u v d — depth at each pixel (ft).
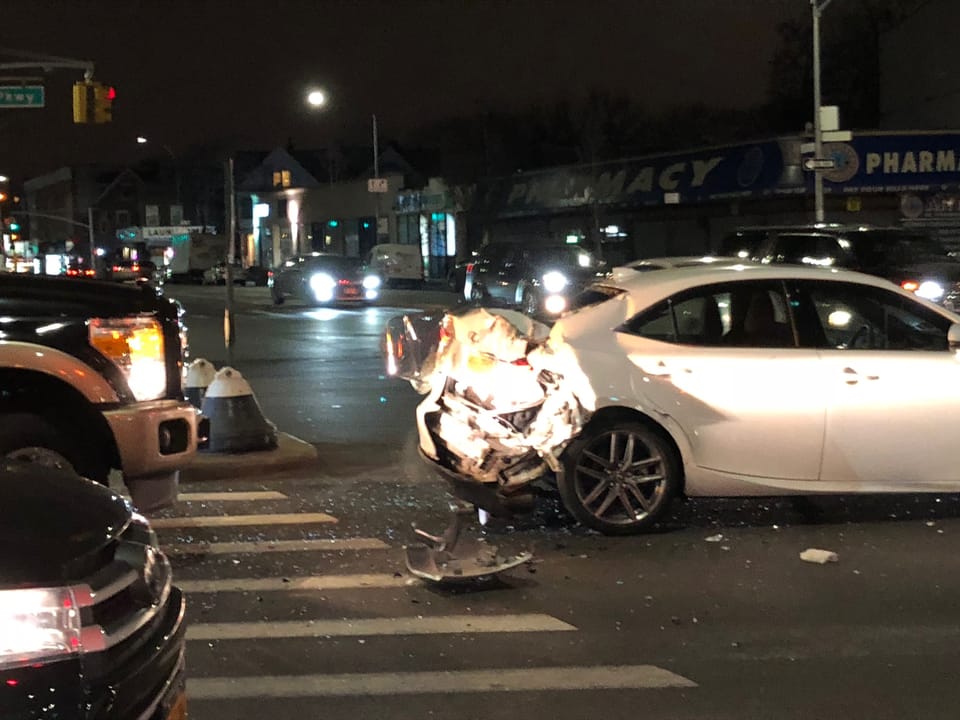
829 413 24.64
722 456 24.59
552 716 15.78
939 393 24.90
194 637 19.01
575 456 24.39
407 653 18.26
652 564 22.98
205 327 89.45
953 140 109.29
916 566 22.77
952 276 55.83
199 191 301.02
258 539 25.20
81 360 21.66
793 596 20.99
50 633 9.60
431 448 24.16
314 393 49.39
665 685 16.89
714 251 117.60
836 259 58.03
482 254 88.84
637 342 24.64
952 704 16.21
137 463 21.94
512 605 20.62
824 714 15.84
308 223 223.51
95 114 79.05
